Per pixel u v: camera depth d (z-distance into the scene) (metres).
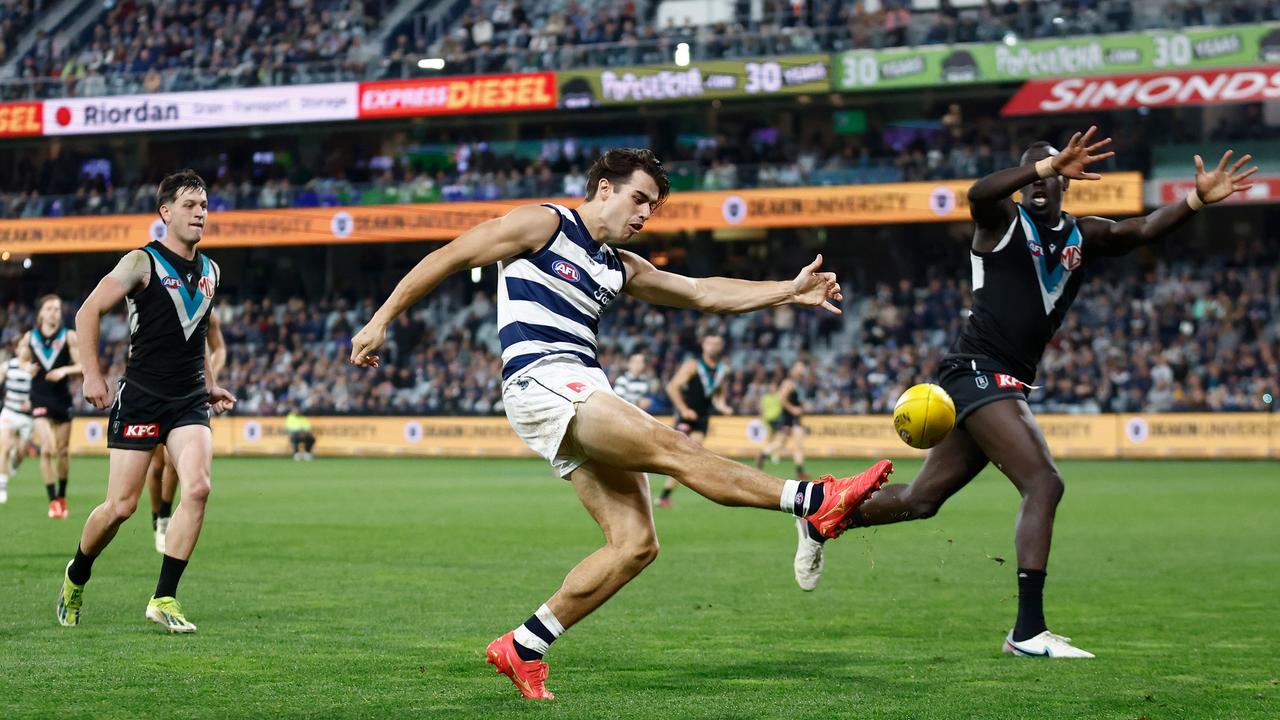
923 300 34.62
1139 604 8.40
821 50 33.53
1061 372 32.03
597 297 5.16
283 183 38.12
